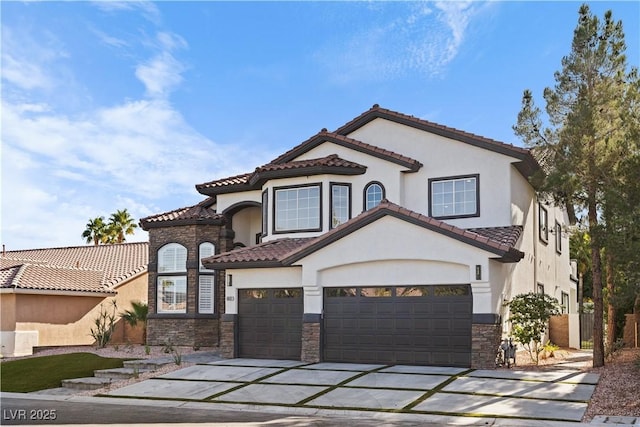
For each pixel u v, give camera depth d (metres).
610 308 23.50
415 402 15.51
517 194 23.81
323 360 21.70
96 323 30.53
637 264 16.92
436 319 20.23
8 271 31.20
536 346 20.86
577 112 18.83
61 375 21.47
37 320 29.98
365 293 21.39
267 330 23.11
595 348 19.83
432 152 24.41
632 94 19.27
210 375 19.88
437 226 19.95
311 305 21.89
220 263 23.58
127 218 59.62
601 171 18.91
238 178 28.33
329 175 24.80
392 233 20.81
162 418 14.68
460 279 19.86
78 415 15.22
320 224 24.67
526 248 24.89
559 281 32.34
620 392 15.57
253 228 29.52
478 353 19.19
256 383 18.44
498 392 16.06
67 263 39.25
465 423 13.63
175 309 27.62
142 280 35.72
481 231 22.33
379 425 13.56
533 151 22.22
